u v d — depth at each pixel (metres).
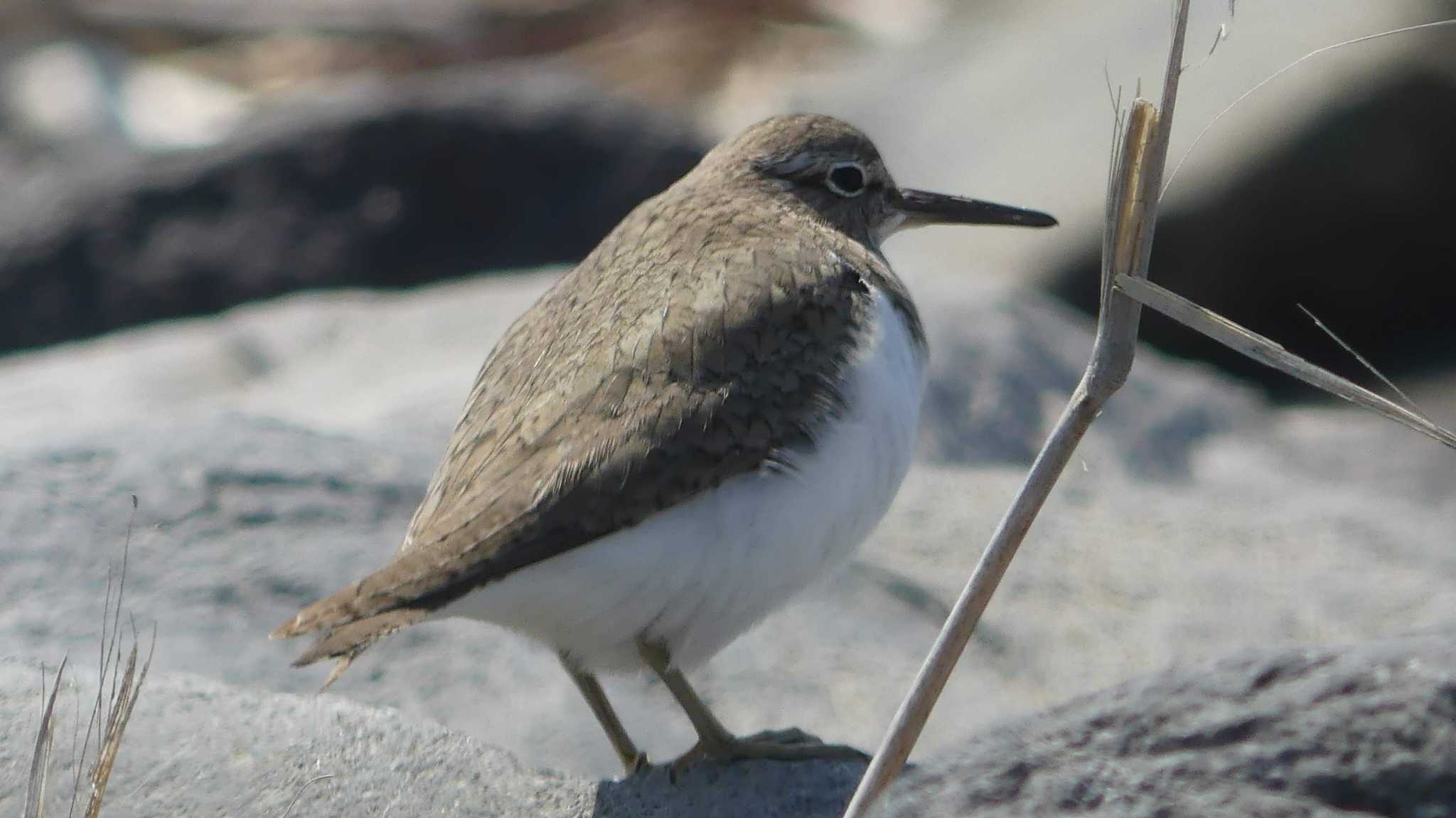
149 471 11.17
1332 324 20.16
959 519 13.22
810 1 28.44
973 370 15.85
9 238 19.77
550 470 7.88
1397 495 16.20
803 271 8.86
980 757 6.78
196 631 9.77
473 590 7.61
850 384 8.47
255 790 7.33
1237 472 15.88
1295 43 20.53
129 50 27.31
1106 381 6.57
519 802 7.48
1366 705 6.51
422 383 14.89
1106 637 11.78
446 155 20.36
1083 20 24.28
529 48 27.47
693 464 7.93
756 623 8.45
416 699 9.81
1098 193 20.66
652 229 9.46
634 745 9.08
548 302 9.14
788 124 10.41
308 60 27.03
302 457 11.71
